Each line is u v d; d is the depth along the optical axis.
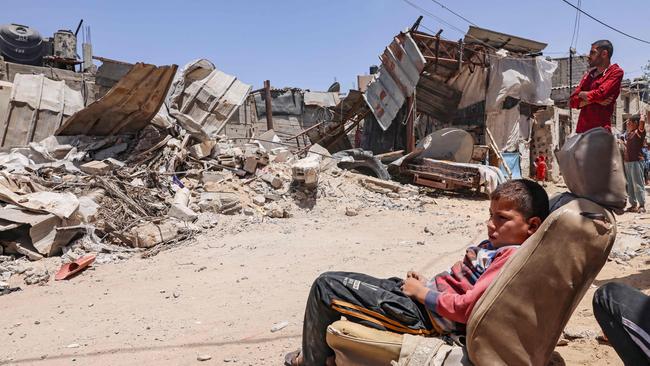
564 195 2.24
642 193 9.61
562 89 25.83
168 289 5.51
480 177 14.35
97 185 9.20
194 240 8.10
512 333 1.92
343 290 2.43
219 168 11.80
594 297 2.09
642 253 5.77
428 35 16.70
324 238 8.31
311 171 11.33
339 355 2.33
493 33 17.67
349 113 20.28
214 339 3.87
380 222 9.91
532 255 1.87
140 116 11.88
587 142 1.95
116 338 4.03
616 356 2.95
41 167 9.91
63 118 12.93
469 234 8.52
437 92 18.62
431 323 2.34
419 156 16.33
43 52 23.92
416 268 5.98
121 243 7.75
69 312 4.86
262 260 6.78
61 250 7.24
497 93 17.75
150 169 10.66
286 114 25.03
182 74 15.56
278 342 3.71
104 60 18.23
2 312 4.98
